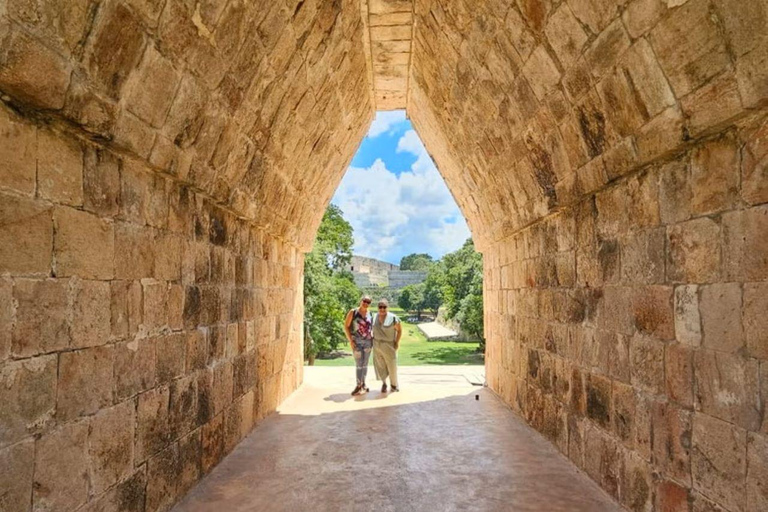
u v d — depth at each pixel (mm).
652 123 2781
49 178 2250
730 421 2389
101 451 2617
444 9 4602
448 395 7848
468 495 3832
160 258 3338
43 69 2006
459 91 5527
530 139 4496
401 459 4703
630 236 3354
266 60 3977
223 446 4656
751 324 2248
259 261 5984
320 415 6508
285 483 4082
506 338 7035
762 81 1999
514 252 6492
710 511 2535
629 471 3379
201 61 3135
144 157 2932
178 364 3613
